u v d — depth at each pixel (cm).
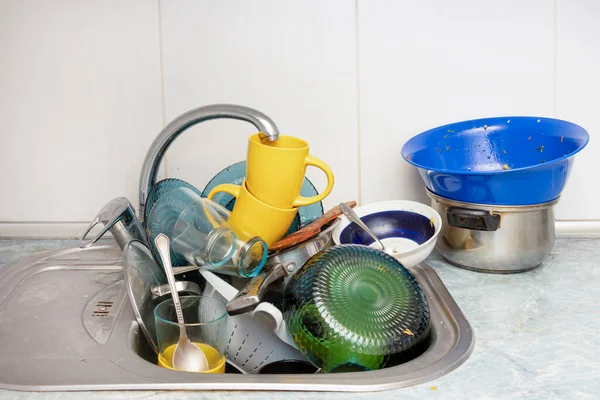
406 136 128
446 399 73
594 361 81
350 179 130
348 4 124
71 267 116
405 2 124
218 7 124
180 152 129
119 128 129
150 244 101
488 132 120
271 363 95
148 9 125
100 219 103
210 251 92
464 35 125
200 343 85
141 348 95
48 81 128
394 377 77
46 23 126
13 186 132
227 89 127
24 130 130
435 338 89
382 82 126
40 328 93
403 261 102
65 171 132
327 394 75
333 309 84
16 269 115
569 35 124
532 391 74
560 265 115
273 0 124
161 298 101
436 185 109
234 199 111
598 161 128
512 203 104
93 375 79
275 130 97
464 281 109
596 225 131
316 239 102
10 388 77
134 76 127
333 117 128
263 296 92
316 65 126
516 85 126
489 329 91
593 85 126
